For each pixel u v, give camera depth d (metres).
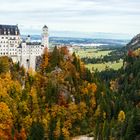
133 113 197.38
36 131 193.50
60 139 197.88
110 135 194.00
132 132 177.00
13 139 195.38
